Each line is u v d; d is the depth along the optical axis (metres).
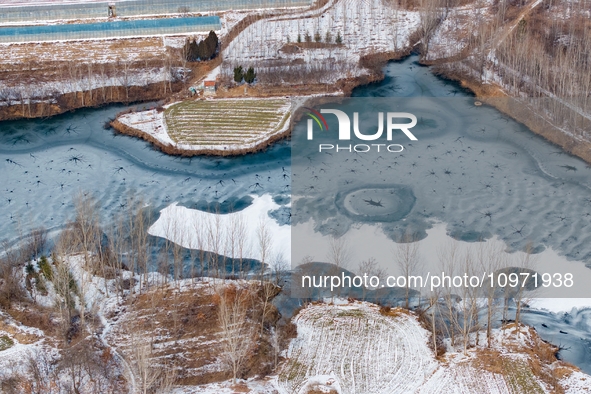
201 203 139.62
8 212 136.62
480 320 112.44
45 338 107.00
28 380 98.75
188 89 174.00
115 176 147.25
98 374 100.25
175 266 117.75
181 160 152.25
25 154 154.00
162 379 99.38
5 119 165.12
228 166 150.12
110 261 120.94
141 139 158.75
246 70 179.62
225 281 119.19
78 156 153.38
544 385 99.94
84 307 111.56
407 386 100.06
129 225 132.62
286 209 137.38
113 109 170.12
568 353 107.75
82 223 119.25
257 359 104.00
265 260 125.00
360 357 105.00
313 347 106.94
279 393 98.81
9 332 107.62
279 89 174.12
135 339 105.38
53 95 170.62
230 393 97.88
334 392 99.00
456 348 106.56
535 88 168.00
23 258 121.56
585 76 164.62
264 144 155.62
